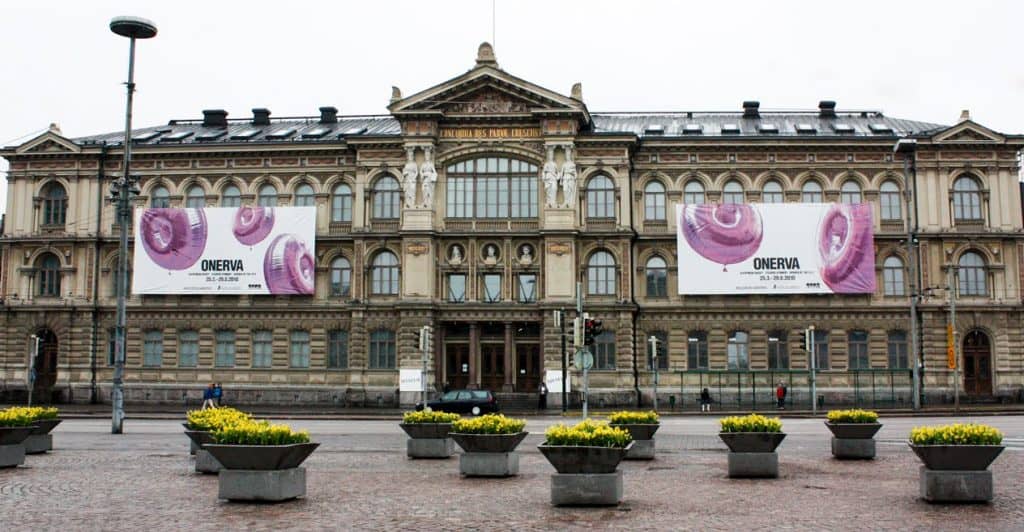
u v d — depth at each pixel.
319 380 74.44
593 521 19.64
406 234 72.56
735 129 77.50
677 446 36.72
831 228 72.44
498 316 72.75
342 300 74.81
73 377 75.88
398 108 73.19
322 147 75.44
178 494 23.34
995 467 28.31
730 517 20.06
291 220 74.62
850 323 73.00
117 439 40.84
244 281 74.62
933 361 72.06
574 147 73.06
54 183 77.81
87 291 76.44
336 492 23.83
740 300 73.38
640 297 73.88
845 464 30.06
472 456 27.12
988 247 72.75
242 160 76.69
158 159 77.12
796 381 72.31
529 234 72.81
